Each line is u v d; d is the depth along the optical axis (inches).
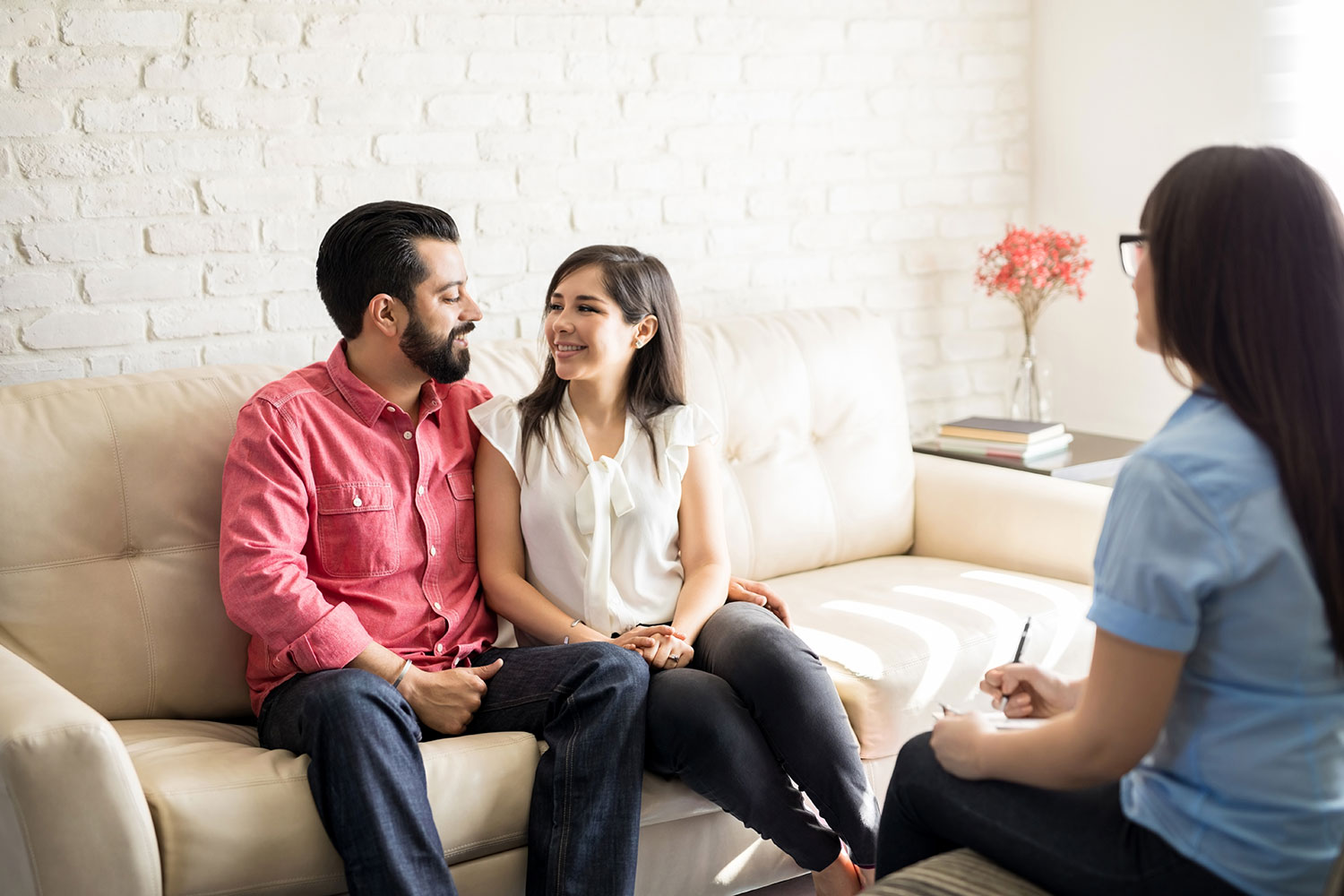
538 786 65.3
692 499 79.5
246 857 58.3
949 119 124.2
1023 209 131.1
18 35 81.4
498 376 87.2
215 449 74.4
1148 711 44.6
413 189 96.8
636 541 77.2
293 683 66.2
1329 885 41.5
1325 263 43.6
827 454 101.3
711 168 110.7
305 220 92.7
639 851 69.7
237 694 73.9
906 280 123.6
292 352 93.7
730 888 74.0
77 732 52.9
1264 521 43.1
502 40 99.0
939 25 122.2
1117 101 121.3
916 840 55.2
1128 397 124.4
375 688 61.6
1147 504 43.9
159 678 71.4
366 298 71.9
